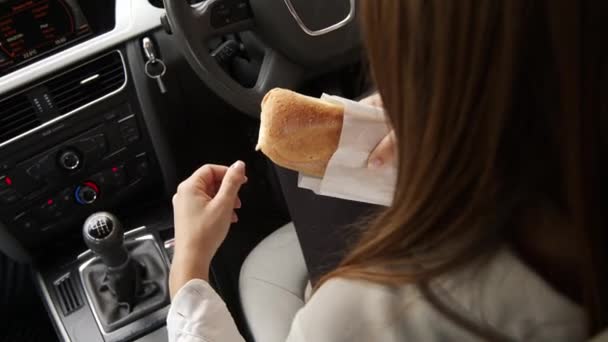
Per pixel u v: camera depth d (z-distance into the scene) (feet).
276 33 3.88
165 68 4.06
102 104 4.10
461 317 1.42
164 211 4.83
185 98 4.73
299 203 3.66
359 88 4.37
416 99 1.25
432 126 1.23
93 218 3.90
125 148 4.38
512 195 1.27
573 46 1.06
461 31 1.12
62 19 3.84
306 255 3.54
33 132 3.98
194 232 2.71
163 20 3.74
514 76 1.11
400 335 1.49
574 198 1.18
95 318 4.34
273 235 4.23
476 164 1.24
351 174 2.72
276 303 3.84
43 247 4.63
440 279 1.42
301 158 2.74
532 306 1.39
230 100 3.94
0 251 4.66
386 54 1.28
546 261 1.37
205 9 3.69
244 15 3.81
